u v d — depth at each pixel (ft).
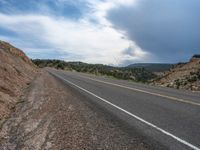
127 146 21.36
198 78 98.78
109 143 22.22
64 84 81.66
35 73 137.90
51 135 24.88
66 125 28.71
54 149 20.92
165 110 36.88
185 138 23.31
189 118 31.50
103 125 28.45
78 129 26.96
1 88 47.24
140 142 22.34
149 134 24.70
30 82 81.61
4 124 29.37
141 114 33.99
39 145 21.95
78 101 46.11
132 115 33.35
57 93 57.41
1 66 63.31
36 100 46.29
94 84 84.23
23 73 91.56
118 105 41.37
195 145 21.42
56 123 29.71
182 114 33.96
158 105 41.42
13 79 64.13
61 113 35.29
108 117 32.45
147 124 28.55
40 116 33.42
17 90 55.62
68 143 22.39
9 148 21.50
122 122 29.66
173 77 126.00
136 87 76.48
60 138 23.88
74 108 39.09
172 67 145.79
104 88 70.59
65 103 43.83
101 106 40.60
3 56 83.87
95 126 28.12
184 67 131.64
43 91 59.77
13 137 24.54
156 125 28.04
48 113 35.32
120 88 71.41
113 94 56.49
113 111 36.29
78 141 22.90
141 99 48.60
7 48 135.44
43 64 575.79
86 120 31.04
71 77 124.67
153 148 20.80
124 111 36.17
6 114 34.60
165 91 66.28
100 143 22.27
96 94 56.24
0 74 55.57
